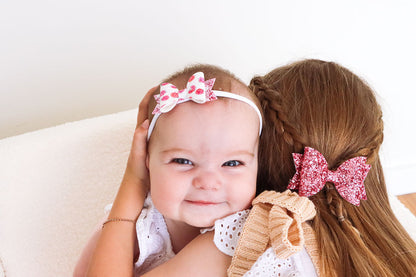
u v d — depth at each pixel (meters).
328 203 0.87
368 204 0.91
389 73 1.70
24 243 1.21
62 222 1.22
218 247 0.81
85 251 1.01
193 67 0.94
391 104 1.76
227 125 0.80
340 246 0.82
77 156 1.27
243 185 0.82
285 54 1.63
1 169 1.23
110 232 0.92
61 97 1.57
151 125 0.88
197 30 1.54
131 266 0.90
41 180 1.23
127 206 0.94
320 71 0.94
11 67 1.48
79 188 1.25
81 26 1.46
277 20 1.56
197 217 0.81
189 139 0.79
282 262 0.78
